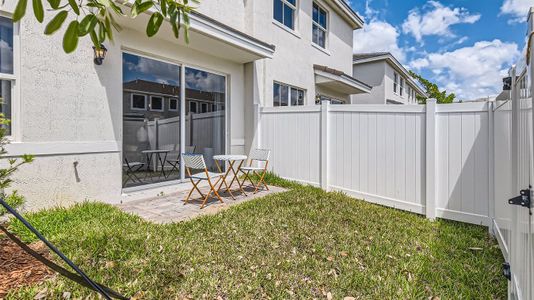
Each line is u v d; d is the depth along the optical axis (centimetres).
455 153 461
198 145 682
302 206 499
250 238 363
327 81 1024
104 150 491
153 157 589
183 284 261
